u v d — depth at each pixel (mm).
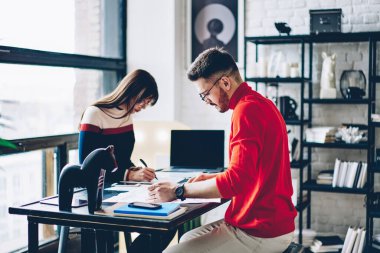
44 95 4031
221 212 4977
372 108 4523
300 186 4391
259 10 4891
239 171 2213
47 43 4066
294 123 4430
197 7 5094
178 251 2320
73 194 2537
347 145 4285
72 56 4250
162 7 5016
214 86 2402
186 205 2365
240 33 4957
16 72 3754
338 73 4664
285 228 2348
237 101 2387
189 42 5125
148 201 2377
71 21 4371
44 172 4020
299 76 4672
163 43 5031
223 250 2340
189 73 2449
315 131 4422
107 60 4773
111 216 2156
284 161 2352
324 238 4422
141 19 5086
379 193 4410
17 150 3627
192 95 5141
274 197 2307
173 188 2348
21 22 3775
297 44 4793
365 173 4277
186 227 3936
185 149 3693
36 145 3811
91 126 3121
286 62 4590
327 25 4363
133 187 2777
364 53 4594
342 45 4645
